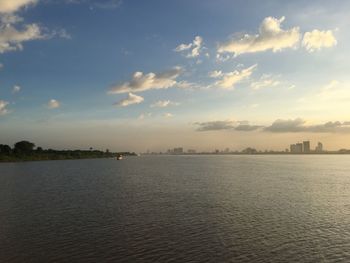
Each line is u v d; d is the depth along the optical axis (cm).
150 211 5325
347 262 3070
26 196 7194
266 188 8262
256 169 16438
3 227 4391
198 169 16612
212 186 8738
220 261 3086
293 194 7188
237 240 3709
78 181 10556
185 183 9581
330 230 4128
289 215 4991
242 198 6612
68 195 7281
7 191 8106
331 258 3164
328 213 5138
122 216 4981
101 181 10481
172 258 3170
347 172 14162
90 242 3675
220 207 5631
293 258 3162
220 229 4175
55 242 3694
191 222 4556
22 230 4219
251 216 4922
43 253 3341
